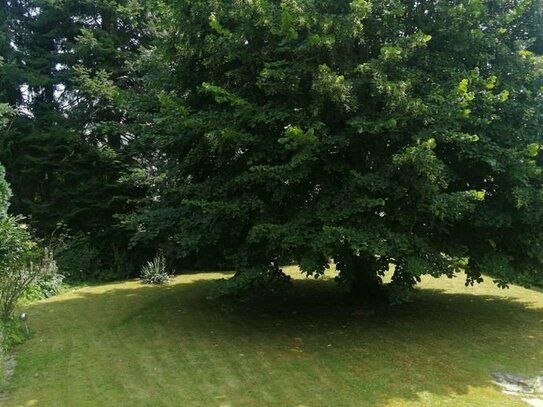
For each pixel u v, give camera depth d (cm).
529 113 736
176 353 594
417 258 618
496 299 916
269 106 669
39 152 1268
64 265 1175
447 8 708
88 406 445
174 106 682
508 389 482
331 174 698
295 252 659
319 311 802
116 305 877
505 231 750
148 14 1318
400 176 626
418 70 688
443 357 577
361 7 622
